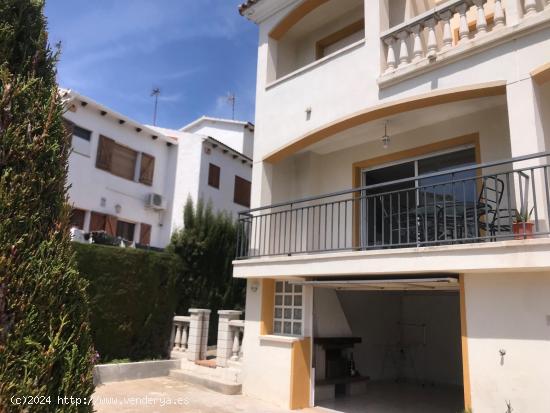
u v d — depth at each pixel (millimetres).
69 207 3951
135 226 19438
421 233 8430
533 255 5551
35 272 3467
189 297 13945
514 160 5863
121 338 11141
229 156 22875
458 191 8578
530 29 6609
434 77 7691
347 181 10477
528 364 5832
